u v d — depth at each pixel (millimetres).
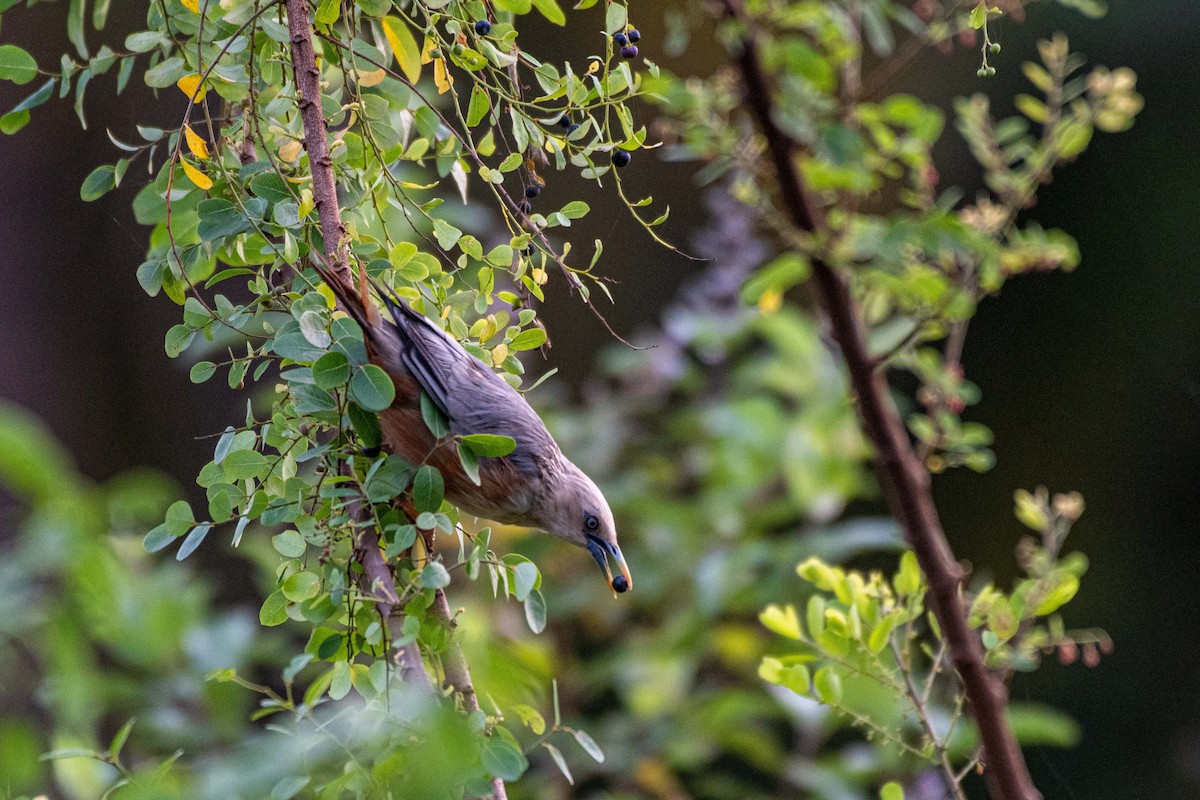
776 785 16359
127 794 5719
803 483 12523
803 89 7574
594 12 18344
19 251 17906
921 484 7902
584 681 12812
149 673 8828
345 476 6859
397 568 6863
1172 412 22562
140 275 7121
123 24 17828
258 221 6891
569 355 20484
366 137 7398
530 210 7664
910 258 8297
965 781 16781
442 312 7957
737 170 9008
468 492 9062
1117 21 21719
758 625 13586
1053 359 23109
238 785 5551
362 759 5879
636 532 13695
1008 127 8578
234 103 7762
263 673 11016
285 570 6730
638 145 7422
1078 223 22781
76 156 18344
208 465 6730
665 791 12133
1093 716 21656
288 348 6602
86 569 5602
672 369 13969
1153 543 22531
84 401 18156
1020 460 23219
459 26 7281
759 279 8656
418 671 6426
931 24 8188
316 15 7188
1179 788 20953
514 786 11391
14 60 7402
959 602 7672
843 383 12812
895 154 8109
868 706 9203
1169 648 21984
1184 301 22359
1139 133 22281
